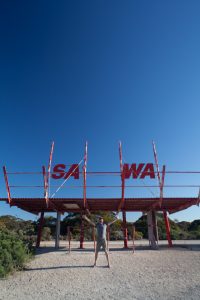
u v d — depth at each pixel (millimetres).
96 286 7875
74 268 10562
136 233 32406
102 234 11000
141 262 11805
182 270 9914
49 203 17016
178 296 6758
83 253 15273
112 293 7152
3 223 28219
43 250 17234
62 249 18094
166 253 14750
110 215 32656
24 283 8336
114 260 12453
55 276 9234
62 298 6781
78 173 16391
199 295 6805
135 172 16203
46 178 16000
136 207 19797
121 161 16234
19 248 11516
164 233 32500
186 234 34219
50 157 16250
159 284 7977
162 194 15930
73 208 19844
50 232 32656
